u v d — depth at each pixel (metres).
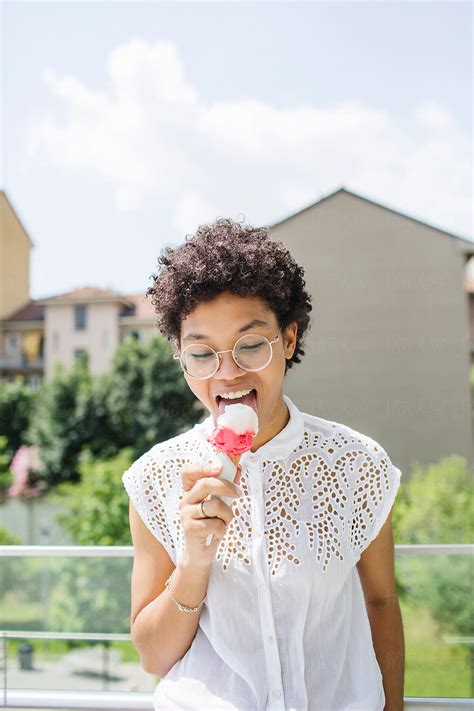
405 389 13.92
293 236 14.31
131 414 18.42
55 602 6.18
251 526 1.22
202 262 1.13
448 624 5.83
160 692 1.23
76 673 4.23
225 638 1.19
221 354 1.13
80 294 19.95
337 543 1.22
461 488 8.57
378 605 1.35
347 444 1.30
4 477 18.39
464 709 1.67
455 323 14.16
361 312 14.02
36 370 19.94
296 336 1.30
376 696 1.20
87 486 9.39
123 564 6.11
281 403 1.28
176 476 1.29
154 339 18.94
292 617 1.18
